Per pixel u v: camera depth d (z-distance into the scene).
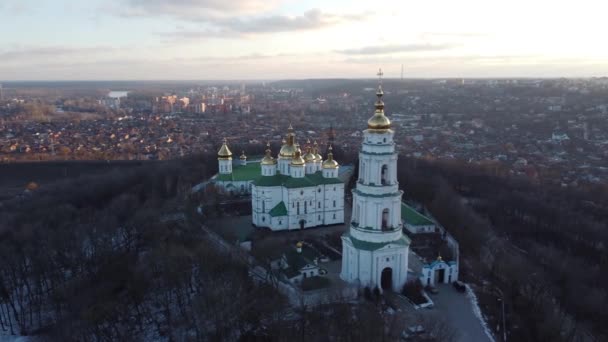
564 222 162.75
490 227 162.88
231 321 94.06
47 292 116.75
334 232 151.75
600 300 110.94
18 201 197.38
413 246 142.50
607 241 149.12
